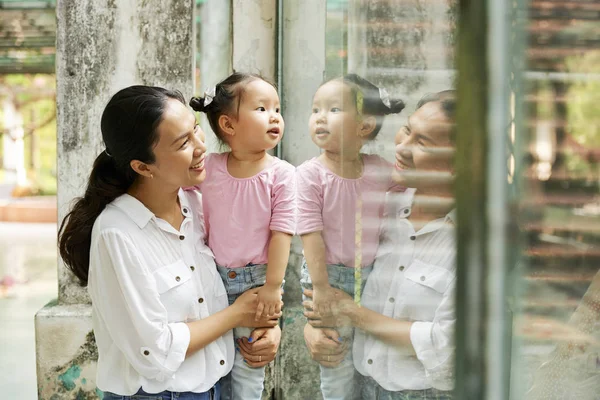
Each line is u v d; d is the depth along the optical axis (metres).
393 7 0.71
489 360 0.38
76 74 2.76
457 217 0.38
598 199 0.36
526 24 0.36
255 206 1.91
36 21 10.08
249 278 1.92
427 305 0.62
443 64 0.47
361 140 0.98
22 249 9.98
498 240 0.37
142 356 1.54
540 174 0.36
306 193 1.84
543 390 0.45
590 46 0.36
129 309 1.52
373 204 0.88
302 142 2.85
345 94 1.17
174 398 1.60
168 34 2.77
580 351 0.45
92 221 1.66
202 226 1.91
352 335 0.99
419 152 0.59
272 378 2.78
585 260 0.37
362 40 0.94
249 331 1.89
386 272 0.78
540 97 0.36
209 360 1.70
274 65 2.89
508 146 0.36
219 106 1.92
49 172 20.64
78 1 2.75
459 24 0.37
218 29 4.53
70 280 2.80
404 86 0.65
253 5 2.86
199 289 1.70
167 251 1.63
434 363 0.60
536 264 0.37
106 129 1.59
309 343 1.74
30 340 4.67
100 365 1.65
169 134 1.55
